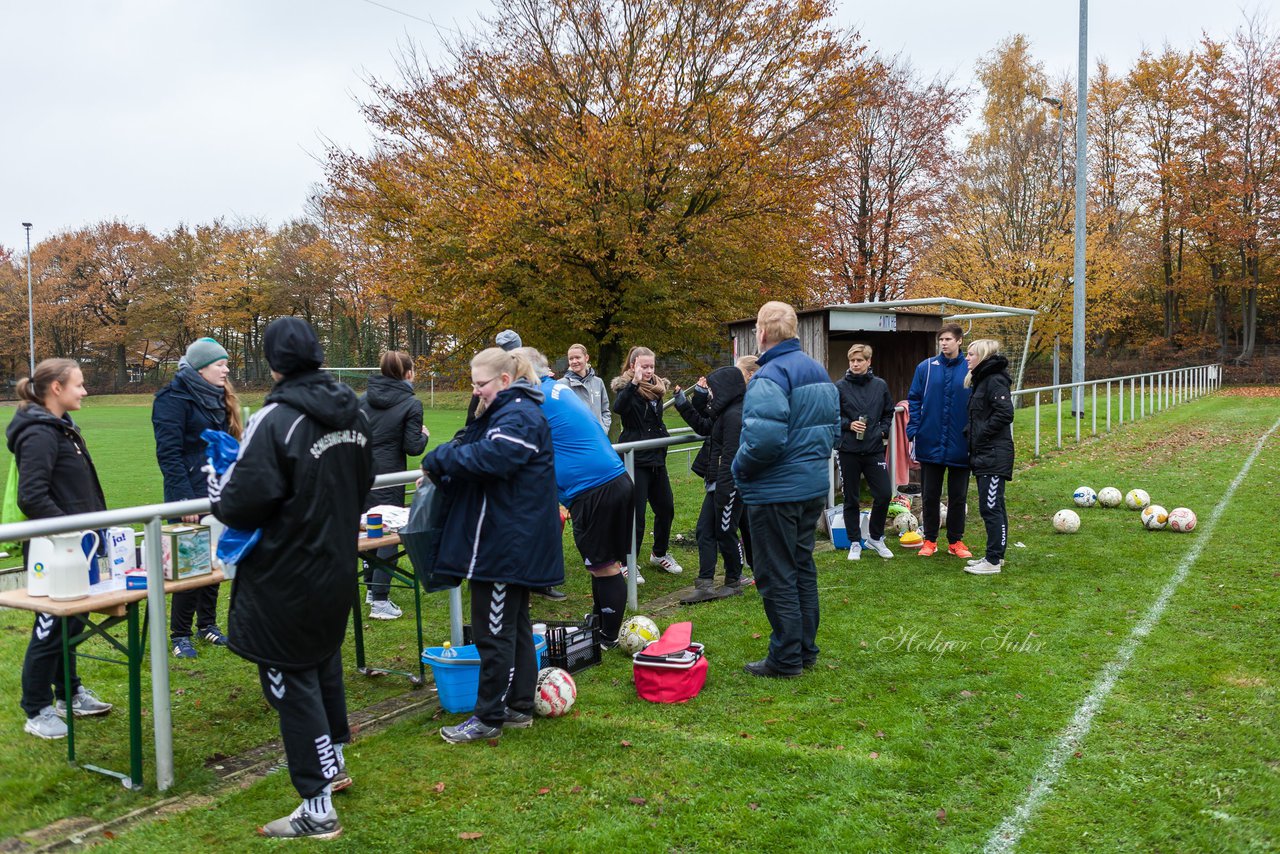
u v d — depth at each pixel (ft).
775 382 13.34
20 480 12.48
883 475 22.16
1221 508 26.37
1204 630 15.42
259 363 184.03
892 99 75.15
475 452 11.16
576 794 10.16
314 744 9.24
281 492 8.71
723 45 51.39
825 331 28.04
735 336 31.17
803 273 56.70
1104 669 13.69
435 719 12.58
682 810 9.73
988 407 20.08
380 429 19.39
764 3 52.54
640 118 47.24
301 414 8.95
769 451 13.19
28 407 12.85
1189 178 107.76
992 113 101.30
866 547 23.43
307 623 9.05
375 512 14.55
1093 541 23.17
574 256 47.57
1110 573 19.71
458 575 11.56
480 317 50.93
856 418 21.90
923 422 22.17
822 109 52.39
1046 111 97.45
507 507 11.48
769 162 48.83
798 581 14.21
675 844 9.05
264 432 8.69
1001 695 12.81
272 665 9.04
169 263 181.78
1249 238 102.47
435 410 111.86
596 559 15.37
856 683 13.56
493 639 11.62
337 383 9.46
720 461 18.63
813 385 13.66
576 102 51.93
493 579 11.41
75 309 181.06
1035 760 10.71
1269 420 49.98
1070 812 9.50
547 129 50.90
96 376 186.70
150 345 203.92
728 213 49.49
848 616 17.10
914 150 76.79
